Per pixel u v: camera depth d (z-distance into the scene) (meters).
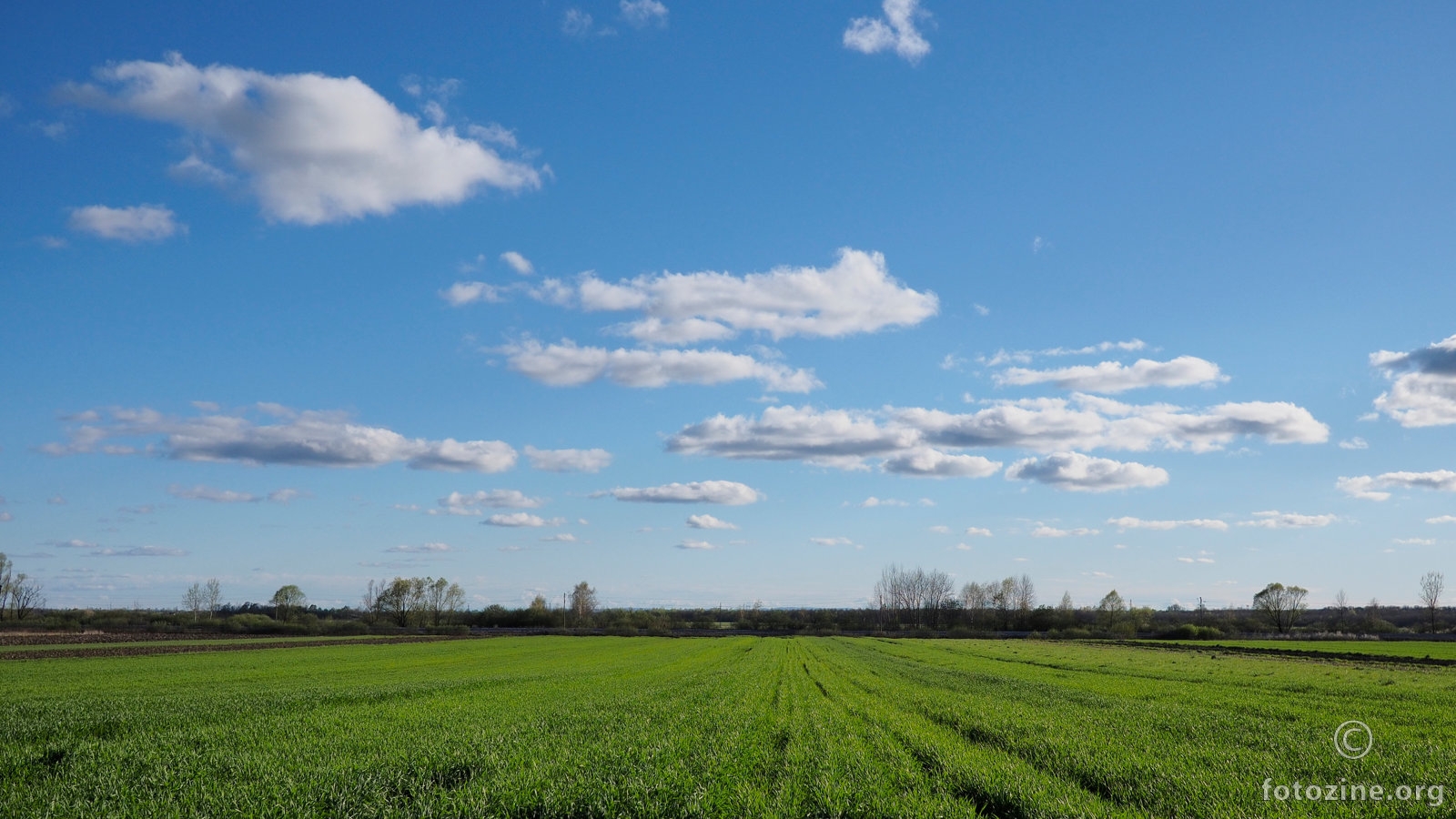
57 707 27.50
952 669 52.19
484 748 17.98
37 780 15.46
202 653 73.19
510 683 39.28
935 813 12.82
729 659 65.88
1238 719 23.89
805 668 53.00
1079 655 71.56
